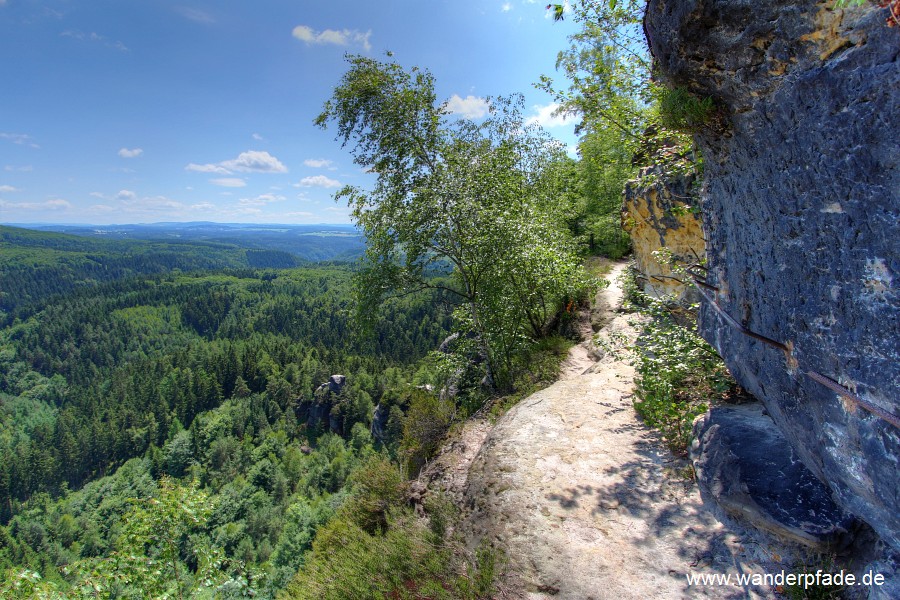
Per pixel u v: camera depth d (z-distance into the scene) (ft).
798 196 8.09
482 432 27.04
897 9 5.44
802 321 8.41
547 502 16.53
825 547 10.36
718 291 12.73
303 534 116.88
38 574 17.87
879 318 6.46
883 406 6.56
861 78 6.22
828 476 8.77
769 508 11.40
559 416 22.39
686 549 13.10
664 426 18.72
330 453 234.38
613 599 12.21
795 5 6.87
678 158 23.73
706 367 17.92
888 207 6.10
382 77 30.91
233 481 218.79
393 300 35.53
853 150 6.55
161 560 21.58
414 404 33.47
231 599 21.59
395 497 23.62
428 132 32.68
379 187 33.76
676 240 26.48
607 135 35.17
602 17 24.80
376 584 15.17
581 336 40.57
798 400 9.09
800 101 7.47
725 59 8.68
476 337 37.42
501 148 34.42
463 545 16.52
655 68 13.25
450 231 33.12
